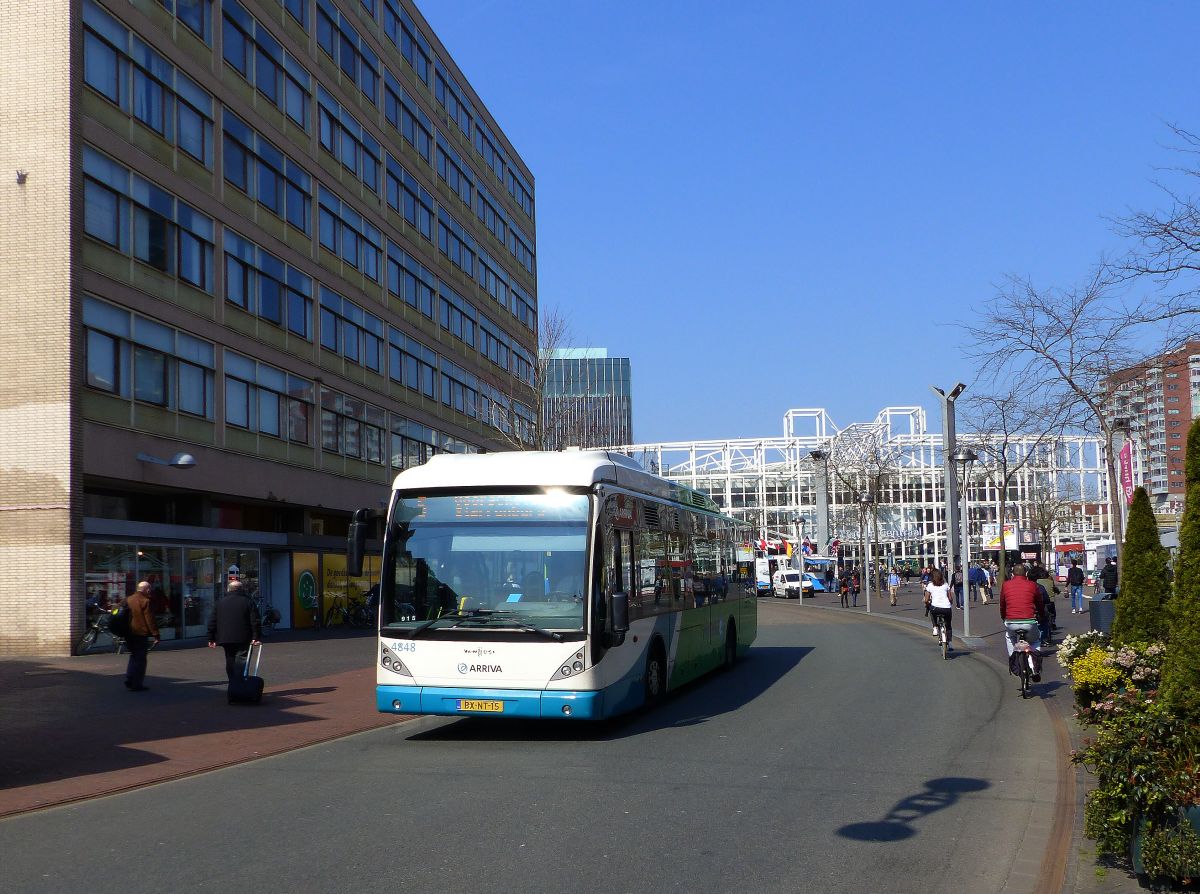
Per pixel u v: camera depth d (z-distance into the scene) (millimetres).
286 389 36000
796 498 116000
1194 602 7102
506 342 62625
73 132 25422
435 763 11430
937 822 8414
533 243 69438
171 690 18469
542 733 13648
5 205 25406
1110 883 6504
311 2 38812
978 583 50438
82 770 11258
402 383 46625
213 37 31953
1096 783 9812
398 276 46562
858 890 6605
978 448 34250
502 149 63125
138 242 27938
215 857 7477
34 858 7605
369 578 43781
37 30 25578
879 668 22141
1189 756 6445
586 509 12977
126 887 6754
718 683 19719
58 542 24797
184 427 29750
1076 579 41031
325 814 8836
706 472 118938
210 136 31641
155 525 28297
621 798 9320
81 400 25469
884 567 98125
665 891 6543
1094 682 11602
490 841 7789
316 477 38062
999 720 14219
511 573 12875
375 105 44656
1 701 17000
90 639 25281
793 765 10945
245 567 33969
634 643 14305
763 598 79562
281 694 18062
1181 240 14062
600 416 52469
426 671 12727
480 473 13320
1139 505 14203
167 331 29094
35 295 25219
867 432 90438
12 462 25047
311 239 38188
